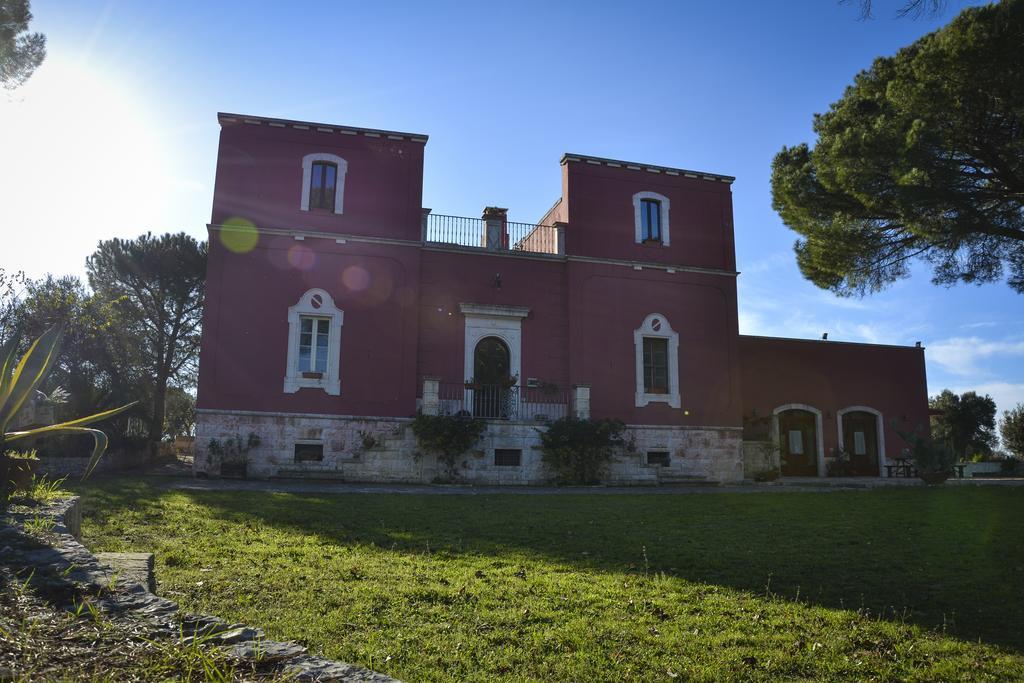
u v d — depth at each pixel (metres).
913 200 15.32
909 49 17.06
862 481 22.14
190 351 31.89
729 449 21.39
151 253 29.38
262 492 13.12
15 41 16.25
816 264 19.33
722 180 22.95
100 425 18.66
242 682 2.19
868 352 26.55
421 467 17.56
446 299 19.98
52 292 21.03
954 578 6.95
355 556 7.02
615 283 21.30
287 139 19.27
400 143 20.08
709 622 5.21
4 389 5.29
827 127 18.59
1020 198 15.77
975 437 45.06
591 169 21.80
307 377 18.28
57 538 3.87
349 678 2.30
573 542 8.50
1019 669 4.53
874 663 4.53
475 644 4.48
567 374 20.58
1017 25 13.82
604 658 4.37
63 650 2.34
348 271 19.06
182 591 5.26
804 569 7.23
